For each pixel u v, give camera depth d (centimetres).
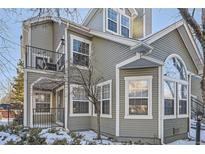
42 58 1284
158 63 870
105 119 1035
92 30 1137
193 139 995
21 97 1627
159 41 957
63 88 1141
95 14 1338
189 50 1137
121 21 1385
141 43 866
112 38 1041
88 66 1130
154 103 894
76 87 1090
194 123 1155
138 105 923
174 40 1043
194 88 1396
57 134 773
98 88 1095
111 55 1048
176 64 1041
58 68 1150
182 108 1043
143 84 922
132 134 915
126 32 1413
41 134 730
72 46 1104
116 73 983
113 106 997
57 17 712
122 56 996
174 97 980
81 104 1122
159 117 878
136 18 1501
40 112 1263
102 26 1287
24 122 1023
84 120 1123
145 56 891
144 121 902
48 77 1086
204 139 912
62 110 1149
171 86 973
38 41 1274
